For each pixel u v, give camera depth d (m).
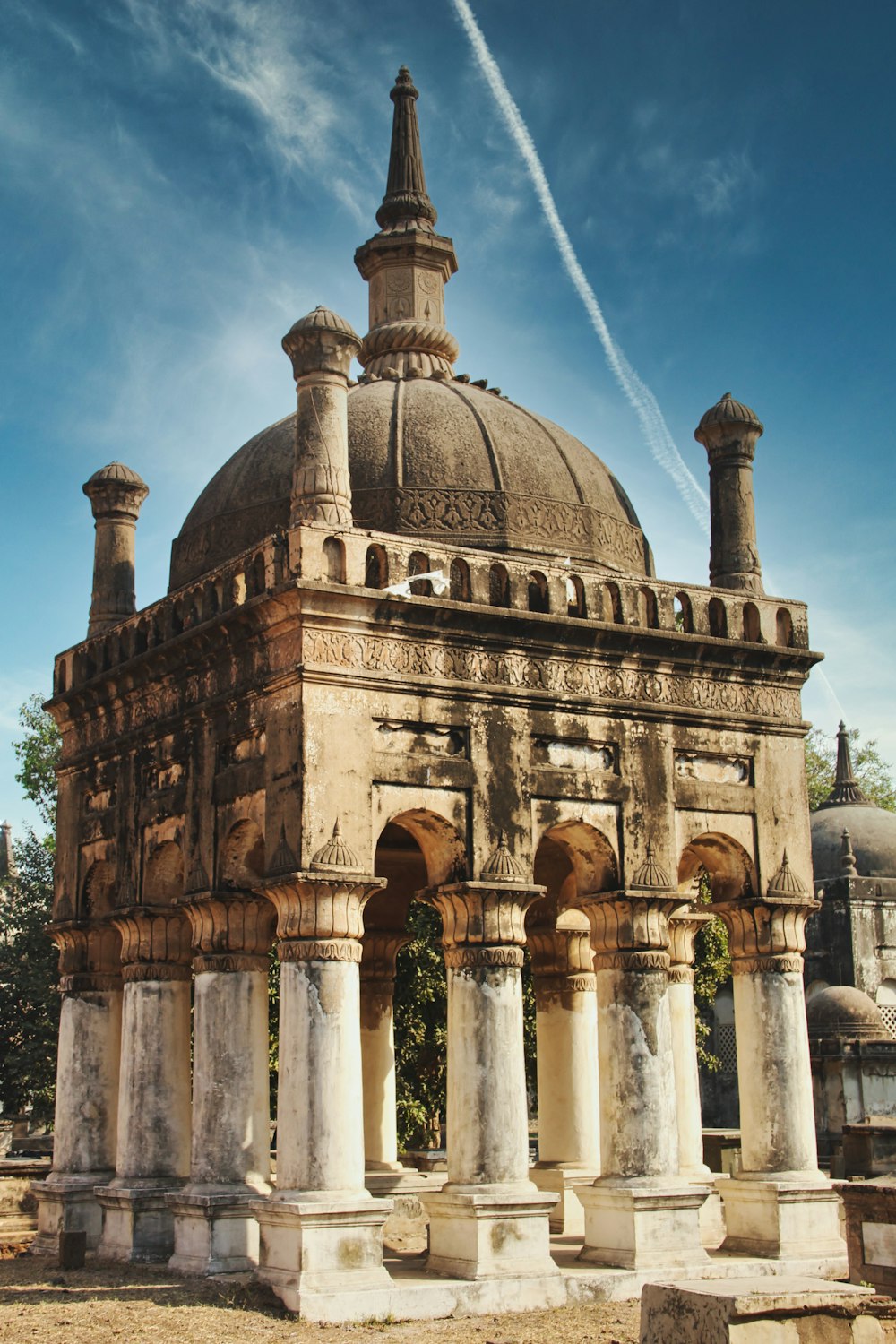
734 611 17.97
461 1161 14.93
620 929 16.38
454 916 15.59
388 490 17.95
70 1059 19.36
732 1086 43.50
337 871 14.64
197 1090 16.12
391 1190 20.16
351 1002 14.55
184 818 17.11
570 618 16.50
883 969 44.41
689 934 20.59
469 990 15.32
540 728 16.27
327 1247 13.73
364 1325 13.27
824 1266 16.00
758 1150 16.84
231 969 16.30
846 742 50.22
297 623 15.06
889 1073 36.88
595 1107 20.14
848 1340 10.14
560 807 16.28
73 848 19.81
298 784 14.71
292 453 18.73
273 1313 13.47
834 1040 37.28
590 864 16.80
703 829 17.25
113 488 20.88
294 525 15.31
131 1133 17.55
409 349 21.17
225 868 16.31
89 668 19.70
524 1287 14.33
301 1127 14.16
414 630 15.62
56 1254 18.25
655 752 17.00
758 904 17.28
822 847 47.03
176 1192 16.88
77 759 19.91
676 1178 15.80
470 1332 13.00
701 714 17.39
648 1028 16.12
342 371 16.08
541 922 20.67
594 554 18.80
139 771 18.30
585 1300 14.61
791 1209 16.33
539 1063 20.55
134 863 18.12
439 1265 14.77
